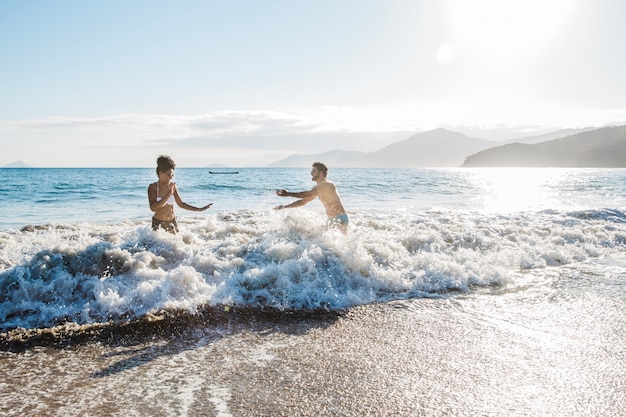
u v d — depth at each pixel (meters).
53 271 4.56
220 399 2.74
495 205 19.88
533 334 4.00
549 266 6.93
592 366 3.33
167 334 3.82
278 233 6.32
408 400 2.77
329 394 2.83
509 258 7.04
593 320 4.41
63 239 6.64
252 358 3.40
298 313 4.45
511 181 53.31
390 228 9.07
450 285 5.61
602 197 25.80
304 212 7.68
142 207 16.95
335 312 4.55
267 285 4.86
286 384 2.96
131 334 3.78
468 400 2.78
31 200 19.89
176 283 4.56
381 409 2.65
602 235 9.09
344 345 3.70
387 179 49.91
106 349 3.51
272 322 4.20
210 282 4.85
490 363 3.36
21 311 4.06
